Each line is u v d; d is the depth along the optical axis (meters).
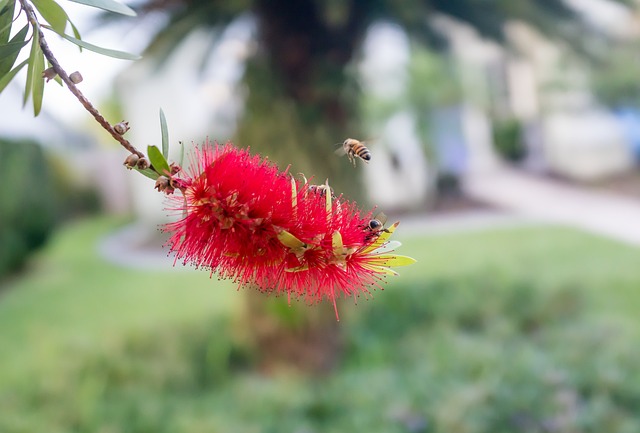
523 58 7.01
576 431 3.90
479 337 5.98
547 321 6.36
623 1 6.41
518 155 19.22
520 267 8.66
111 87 14.32
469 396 4.25
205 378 5.66
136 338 6.50
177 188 1.23
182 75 13.95
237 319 6.00
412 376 5.07
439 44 6.88
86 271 11.43
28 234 11.22
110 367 5.54
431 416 4.21
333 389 5.00
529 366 4.73
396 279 8.09
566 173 17.38
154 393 5.20
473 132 18.91
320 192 1.35
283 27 5.12
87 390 5.08
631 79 13.65
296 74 5.19
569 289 7.13
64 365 5.61
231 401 5.05
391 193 14.70
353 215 1.36
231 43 6.10
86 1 1.21
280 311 5.54
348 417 4.52
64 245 14.54
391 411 4.34
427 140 14.53
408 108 13.90
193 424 4.42
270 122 5.06
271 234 1.26
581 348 5.13
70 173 18.31
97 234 16.08
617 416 4.01
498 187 16.53
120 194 19.12
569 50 6.92
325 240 1.28
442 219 13.66
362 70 5.82
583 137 17.22
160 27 5.48
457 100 15.69
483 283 7.59
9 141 10.46
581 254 9.30
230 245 1.26
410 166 14.65
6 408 4.85
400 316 6.75
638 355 4.90
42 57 1.34
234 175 1.27
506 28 6.62
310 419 4.64
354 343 5.93
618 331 5.48
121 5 1.26
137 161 1.16
